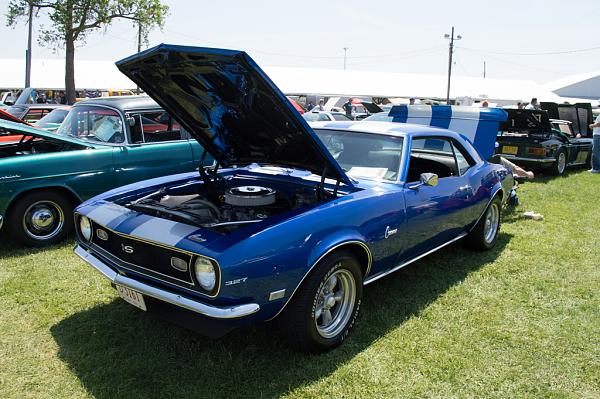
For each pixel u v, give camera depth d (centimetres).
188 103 339
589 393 278
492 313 369
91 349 303
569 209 718
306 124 291
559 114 1259
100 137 559
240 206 327
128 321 339
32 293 380
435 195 392
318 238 284
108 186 527
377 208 328
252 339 316
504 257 497
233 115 328
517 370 296
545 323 355
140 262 283
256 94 284
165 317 273
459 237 461
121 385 267
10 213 471
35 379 272
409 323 348
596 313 373
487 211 492
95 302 368
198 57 266
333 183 359
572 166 1225
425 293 401
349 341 320
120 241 293
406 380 281
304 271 275
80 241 337
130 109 556
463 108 649
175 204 345
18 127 492
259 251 255
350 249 321
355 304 322
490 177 493
